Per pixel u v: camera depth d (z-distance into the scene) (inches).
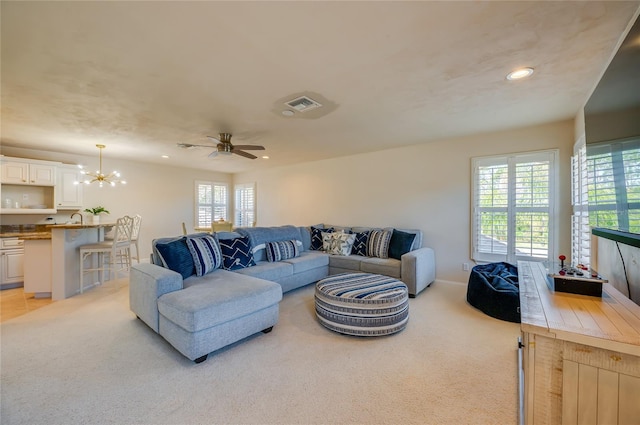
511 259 149.3
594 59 80.0
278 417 62.3
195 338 81.0
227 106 115.3
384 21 63.7
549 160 139.0
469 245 164.1
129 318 117.3
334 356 87.8
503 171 152.4
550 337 44.1
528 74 89.0
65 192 198.7
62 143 176.7
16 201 188.5
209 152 204.7
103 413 63.0
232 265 131.8
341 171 224.5
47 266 145.9
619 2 57.5
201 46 73.4
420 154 181.9
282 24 64.7
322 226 212.2
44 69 84.7
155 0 56.6
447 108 118.4
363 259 165.5
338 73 88.2
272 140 171.9
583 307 52.6
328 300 106.3
